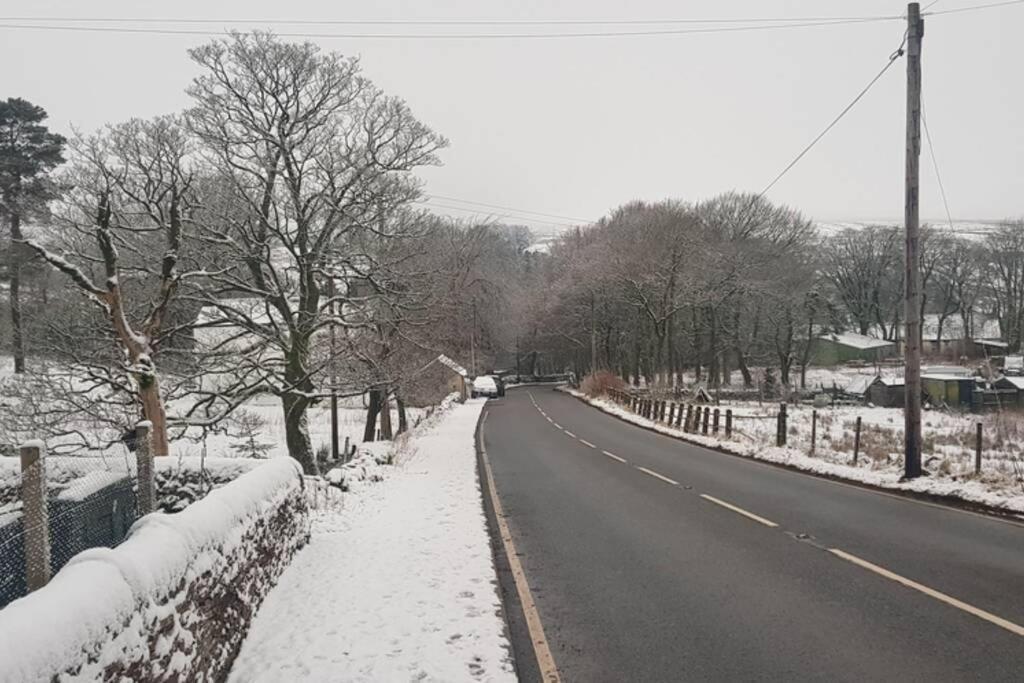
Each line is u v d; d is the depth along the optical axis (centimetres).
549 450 2219
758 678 505
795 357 7056
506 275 8750
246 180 1938
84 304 1767
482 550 873
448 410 4388
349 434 3584
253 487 681
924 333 9369
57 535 581
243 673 509
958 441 2162
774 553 862
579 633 607
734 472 1631
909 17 1362
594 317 6619
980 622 600
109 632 336
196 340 2052
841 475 1491
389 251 2253
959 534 937
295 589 704
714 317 6094
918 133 1367
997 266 7888
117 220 1727
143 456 645
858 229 8588
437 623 606
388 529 995
